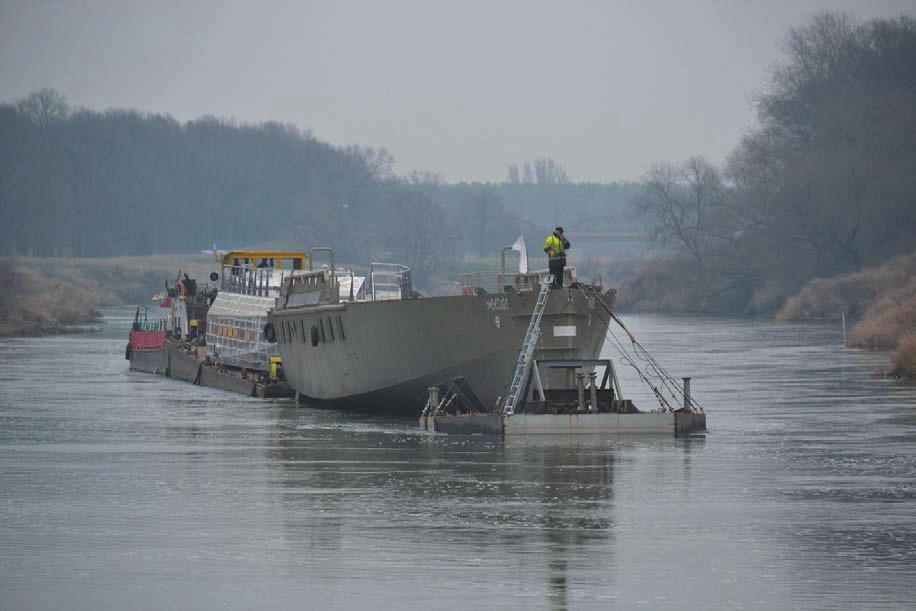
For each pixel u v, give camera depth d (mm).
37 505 98000
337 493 102000
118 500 99812
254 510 95375
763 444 126812
